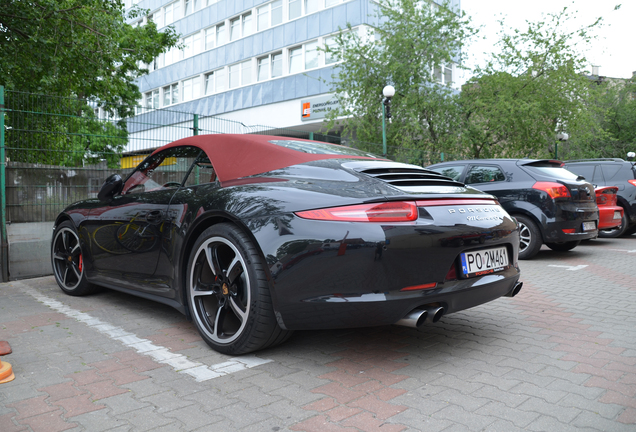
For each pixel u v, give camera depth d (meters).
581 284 4.87
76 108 5.66
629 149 28.92
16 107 5.12
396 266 2.21
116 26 11.35
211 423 1.84
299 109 21.39
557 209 6.17
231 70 25.02
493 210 2.74
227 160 2.98
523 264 6.24
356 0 19.27
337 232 2.23
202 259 2.77
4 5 9.82
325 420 1.87
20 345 2.79
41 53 10.42
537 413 1.93
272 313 2.44
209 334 2.70
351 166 2.69
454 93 17.09
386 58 15.50
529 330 3.19
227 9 24.98
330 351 2.72
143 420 1.86
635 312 3.70
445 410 1.96
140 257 3.27
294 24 21.59
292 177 2.63
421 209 2.33
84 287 4.07
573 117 16.50
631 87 30.12
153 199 3.23
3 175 4.98
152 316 3.49
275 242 2.35
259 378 2.30
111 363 2.49
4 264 4.98
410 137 15.42
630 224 9.63
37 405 1.98
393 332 3.13
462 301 2.45
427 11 15.78
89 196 5.71
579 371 2.41
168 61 29.06
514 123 15.51
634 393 2.12
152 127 6.30
